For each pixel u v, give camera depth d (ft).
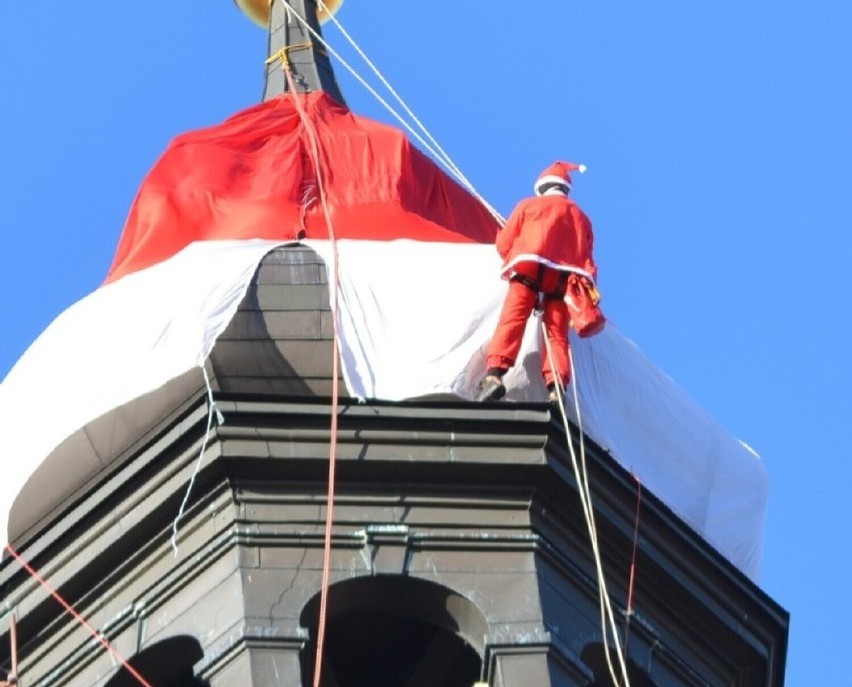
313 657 128.06
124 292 135.54
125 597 130.82
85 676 130.52
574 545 131.13
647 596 132.67
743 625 134.51
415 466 130.21
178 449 130.52
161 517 130.52
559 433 131.03
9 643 132.26
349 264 136.26
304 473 130.11
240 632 126.93
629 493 132.46
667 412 138.10
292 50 157.89
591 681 128.26
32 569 132.26
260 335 134.72
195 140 145.38
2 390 135.74
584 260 133.39
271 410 130.21
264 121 147.54
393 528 129.49
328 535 129.18
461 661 131.95
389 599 129.18
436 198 144.46
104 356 133.90
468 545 129.59
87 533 131.54
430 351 133.28
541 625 128.16
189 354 132.57
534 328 134.00
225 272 135.33
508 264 133.18
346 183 143.23
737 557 138.41
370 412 130.52
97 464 133.90
